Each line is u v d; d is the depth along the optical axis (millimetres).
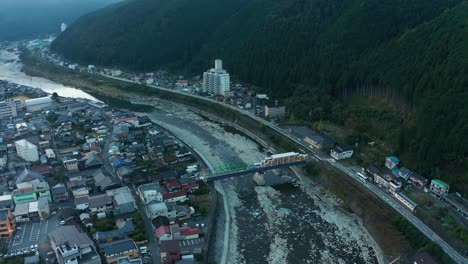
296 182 153125
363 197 133375
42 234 110688
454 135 132250
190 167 154250
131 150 168500
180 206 122562
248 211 130750
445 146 134000
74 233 101688
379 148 165750
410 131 153500
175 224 112812
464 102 139250
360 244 113062
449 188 127125
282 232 118938
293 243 113312
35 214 118750
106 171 151875
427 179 134000
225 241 113312
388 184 135625
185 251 101062
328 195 142250
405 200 125250
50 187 136875
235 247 111312
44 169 149000
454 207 119875
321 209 132750
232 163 166875
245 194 142625
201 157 171125
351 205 133375
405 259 104562
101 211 121375
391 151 159000
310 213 130000
